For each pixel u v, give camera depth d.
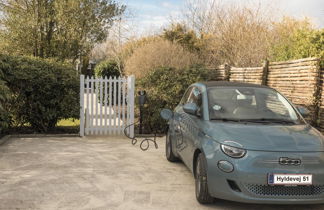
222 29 19.19
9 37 17.64
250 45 15.69
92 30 18.69
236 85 6.09
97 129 9.94
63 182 5.65
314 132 4.97
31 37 17.92
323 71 7.30
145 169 6.54
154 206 4.73
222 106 5.50
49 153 7.61
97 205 4.71
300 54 9.48
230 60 17.09
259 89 5.99
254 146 4.40
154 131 10.52
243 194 4.32
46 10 17.88
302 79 7.84
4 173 6.07
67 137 9.61
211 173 4.53
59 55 18.48
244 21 18.30
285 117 5.43
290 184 4.27
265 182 4.26
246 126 4.96
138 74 16.00
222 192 4.45
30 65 9.52
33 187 5.38
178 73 10.74
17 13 17.80
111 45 22.91
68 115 9.86
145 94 9.95
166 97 10.33
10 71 9.31
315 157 4.35
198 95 6.05
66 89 9.73
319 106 7.43
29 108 9.85
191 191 5.38
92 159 7.19
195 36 22.02
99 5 18.91
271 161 4.31
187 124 5.82
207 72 11.16
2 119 8.97
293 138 4.61
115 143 8.93
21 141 8.90
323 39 9.16
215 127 4.94
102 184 5.60
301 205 4.95
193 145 5.24
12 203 4.71
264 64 9.60
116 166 6.70
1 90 8.58
